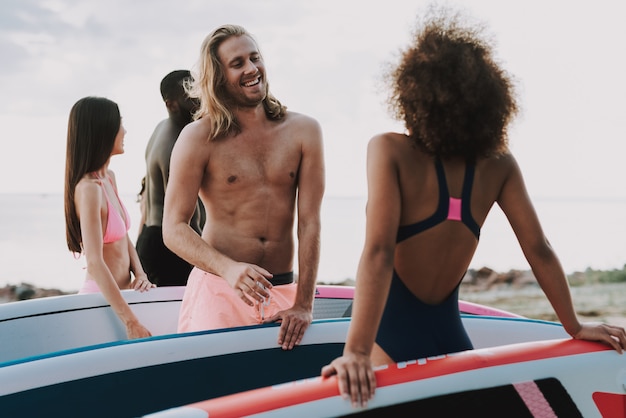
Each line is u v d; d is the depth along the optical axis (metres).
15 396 1.84
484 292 9.55
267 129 2.30
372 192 1.46
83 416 1.91
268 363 2.10
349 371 1.35
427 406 1.38
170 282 3.28
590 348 1.59
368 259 1.42
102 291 2.62
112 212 2.81
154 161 3.18
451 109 1.43
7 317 2.55
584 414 1.50
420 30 1.50
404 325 1.55
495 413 1.43
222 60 2.20
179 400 2.01
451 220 1.49
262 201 2.28
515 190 1.58
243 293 2.00
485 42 1.49
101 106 2.70
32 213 32.34
